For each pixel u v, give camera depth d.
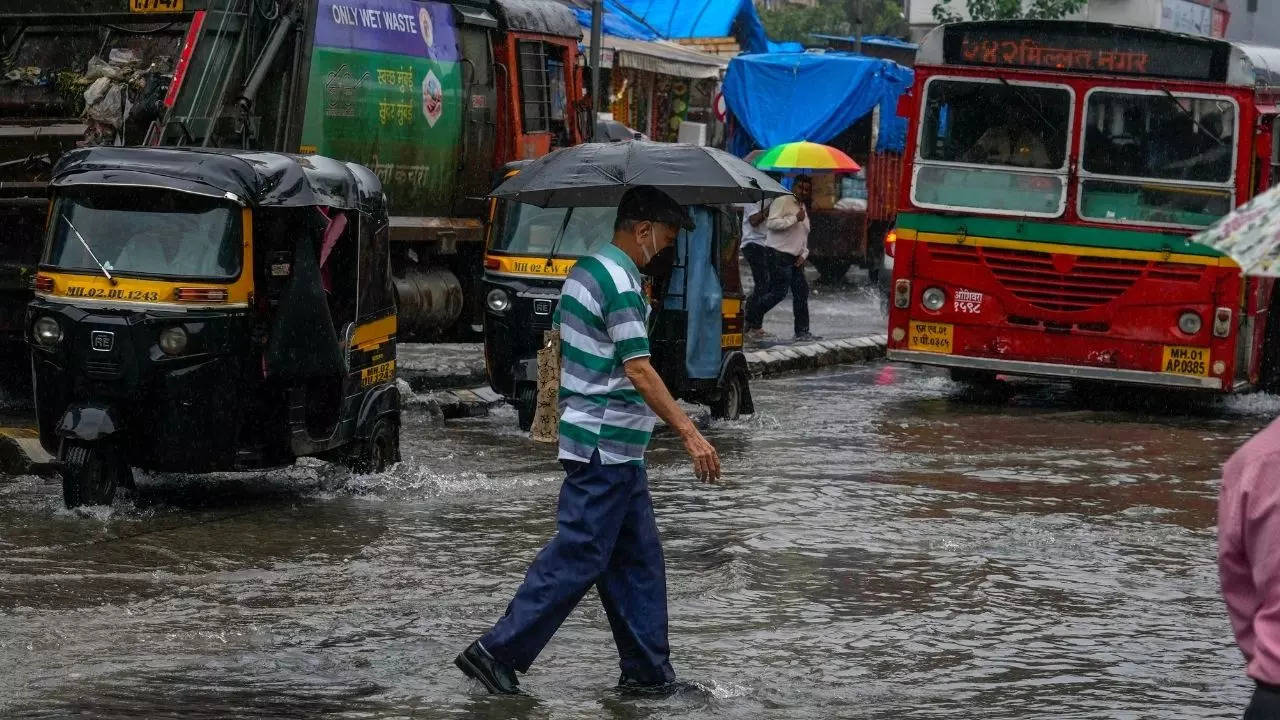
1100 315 23.27
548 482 16.47
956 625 11.27
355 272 15.60
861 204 45.72
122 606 11.20
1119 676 10.09
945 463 18.48
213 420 14.05
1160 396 25.94
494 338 19.78
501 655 9.24
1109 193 23.20
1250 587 5.52
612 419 9.07
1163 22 68.19
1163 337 23.08
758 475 17.25
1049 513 15.58
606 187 12.62
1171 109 23.03
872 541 13.98
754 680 9.74
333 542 13.45
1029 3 60.28
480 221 26.31
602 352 9.07
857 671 10.04
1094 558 13.62
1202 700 9.60
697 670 9.93
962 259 23.69
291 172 14.38
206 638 10.41
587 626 10.99
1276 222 5.04
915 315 23.97
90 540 13.24
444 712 8.86
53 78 21.62
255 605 11.34
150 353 13.77
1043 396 25.66
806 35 67.88
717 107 43.28
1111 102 23.19
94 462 14.11
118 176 13.94
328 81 22.33
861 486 16.69
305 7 21.84
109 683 9.33
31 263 19.95
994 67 23.50
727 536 14.01
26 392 21.20
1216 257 22.80
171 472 14.42
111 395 13.81
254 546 13.23
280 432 14.63
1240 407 24.92
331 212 14.91
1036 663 10.35
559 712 8.92
